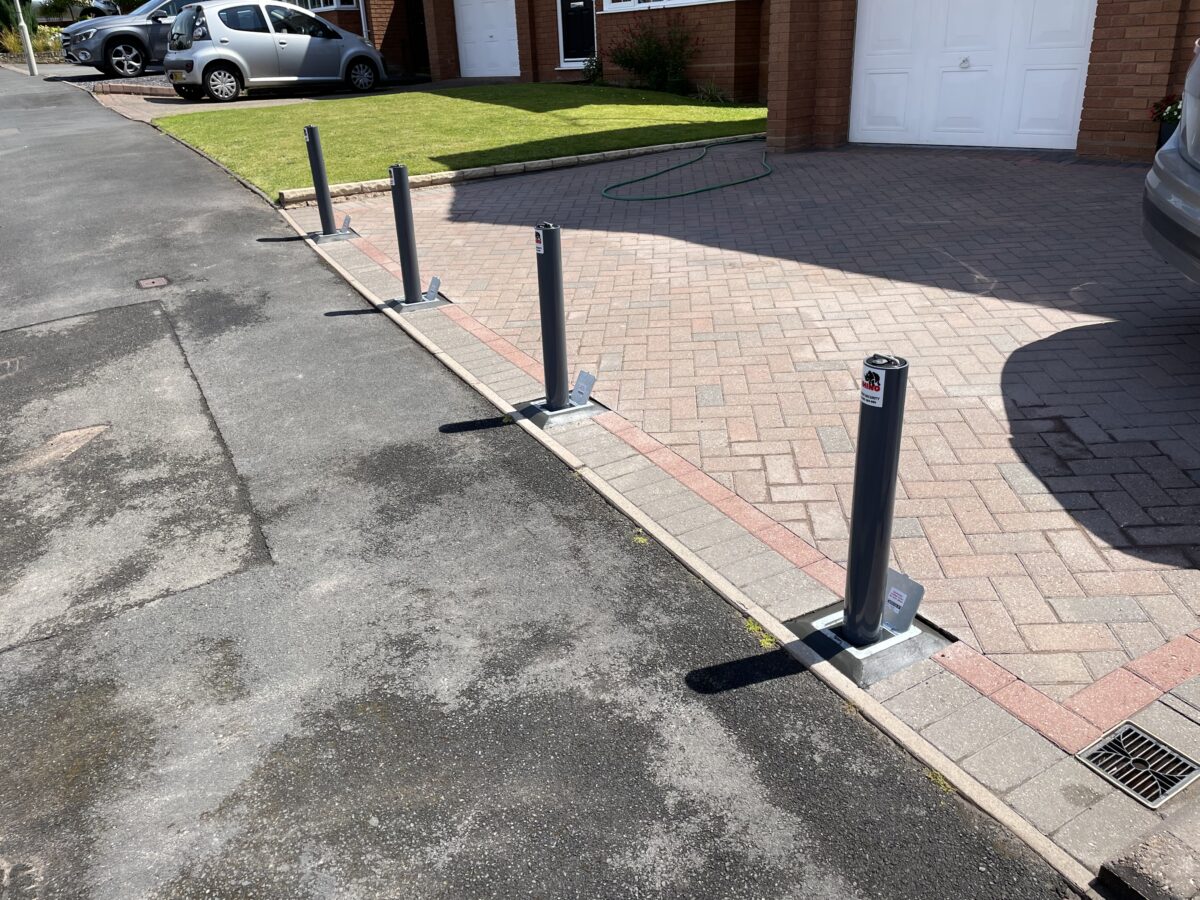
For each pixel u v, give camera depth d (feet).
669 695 10.26
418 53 85.71
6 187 37.45
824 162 38.37
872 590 10.31
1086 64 34.63
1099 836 8.20
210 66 59.26
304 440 16.92
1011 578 11.64
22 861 8.61
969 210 28.68
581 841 8.52
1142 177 31.17
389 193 35.73
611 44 65.67
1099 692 9.78
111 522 14.62
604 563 12.73
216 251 28.94
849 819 8.59
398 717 10.15
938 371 17.42
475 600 12.10
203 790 9.32
